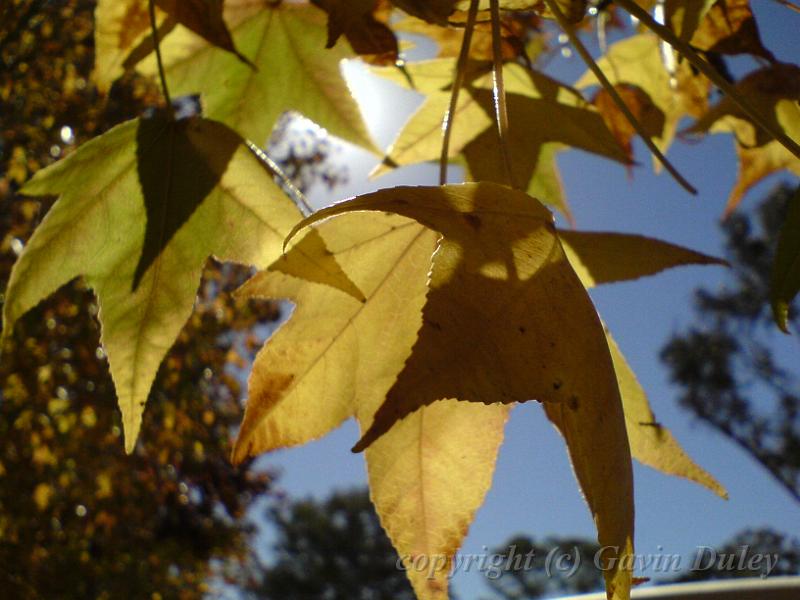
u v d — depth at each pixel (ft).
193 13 0.94
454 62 1.12
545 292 0.63
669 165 0.82
